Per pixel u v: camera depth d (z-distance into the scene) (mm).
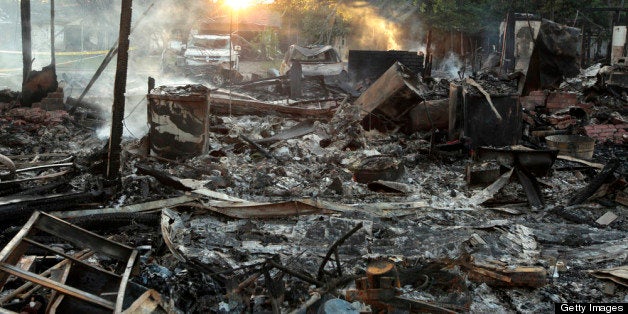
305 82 17141
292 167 9289
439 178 9086
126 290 4352
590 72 21453
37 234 5945
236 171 8867
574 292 5266
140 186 7691
